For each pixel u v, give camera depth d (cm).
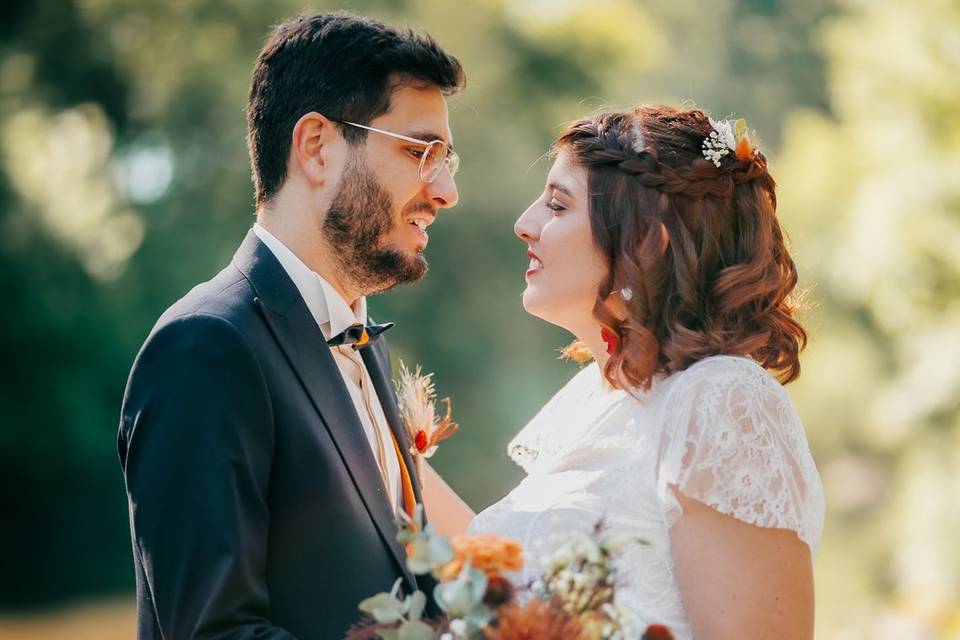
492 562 193
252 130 272
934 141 893
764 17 2511
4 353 1377
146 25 1502
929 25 902
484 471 1594
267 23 1510
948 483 987
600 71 1702
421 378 297
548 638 185
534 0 1759
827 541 1412
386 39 264
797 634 230
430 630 197
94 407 1425
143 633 244
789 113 2370
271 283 255
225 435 232
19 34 1503
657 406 249
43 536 1409
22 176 1421
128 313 1456
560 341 1647
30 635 1254
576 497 246
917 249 887
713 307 252
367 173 262
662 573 237
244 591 227
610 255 256
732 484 229
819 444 1398
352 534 245
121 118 1537
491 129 1628
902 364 1077
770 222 261
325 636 239
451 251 1609
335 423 250
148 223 1495
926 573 1018
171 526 228
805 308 276
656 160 254
